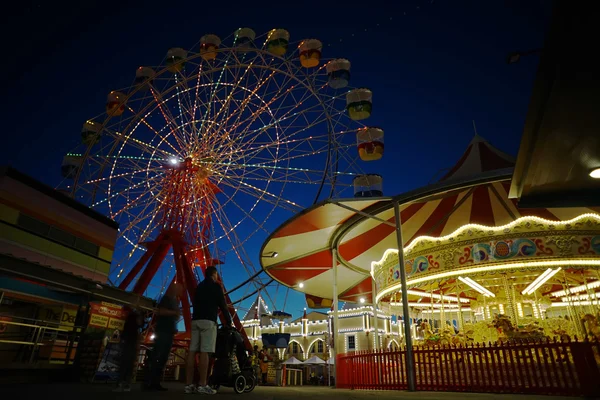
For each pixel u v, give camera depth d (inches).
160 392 208.4
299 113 957.2
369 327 1515.7
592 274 503.2
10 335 421.7
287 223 456.1
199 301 218.7
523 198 251.9
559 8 117.3
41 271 331.0
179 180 903.7
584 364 246.1
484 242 433.4
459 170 520.4
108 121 904.3
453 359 321.7
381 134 872.3
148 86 955.3
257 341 1742.1
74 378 329.7
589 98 155.2
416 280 465.7
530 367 273.7
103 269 554.9
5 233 430.6
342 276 682.2
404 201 419.5
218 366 234.4
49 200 493.0
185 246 848.3
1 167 445.4
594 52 129.4
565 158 206.1
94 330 350.3
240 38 984.3
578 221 408.8
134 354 269.6
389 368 364.5
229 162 965.8
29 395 151.7
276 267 612.4
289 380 978.1
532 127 181.3
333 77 925.2
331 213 444.8
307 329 1680.6
